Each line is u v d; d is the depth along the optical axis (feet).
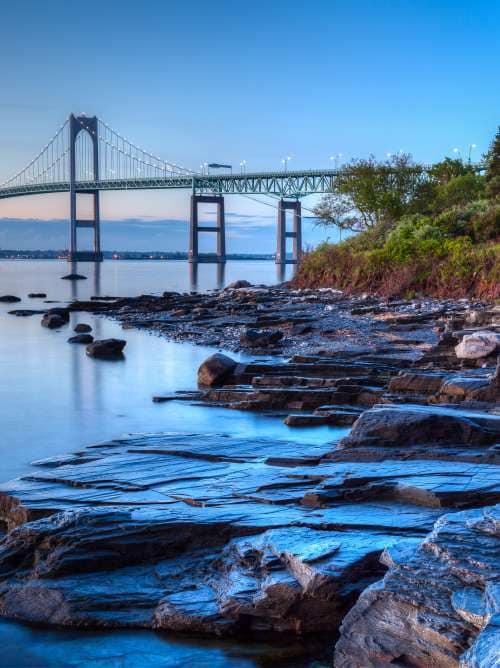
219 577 20.22
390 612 15.84
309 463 30.17
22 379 61.26
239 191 564.30
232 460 31.86
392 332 78.23
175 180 616.39
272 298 127.03
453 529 17.97
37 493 27.43
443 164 204.33
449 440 30.12
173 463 31.45
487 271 107.55
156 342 84.99
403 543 17.99
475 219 132.67
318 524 21.45
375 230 151.43
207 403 49.16
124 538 21.80
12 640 18.92
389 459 29.01
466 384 40.09
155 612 19.25
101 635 18.90
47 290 213.25
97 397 53.16
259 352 71.67
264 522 22.12
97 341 76.54
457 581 15.92
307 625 18.33
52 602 19.95
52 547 21.91
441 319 83.35
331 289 135.13
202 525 22.16
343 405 45.14
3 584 21.06
